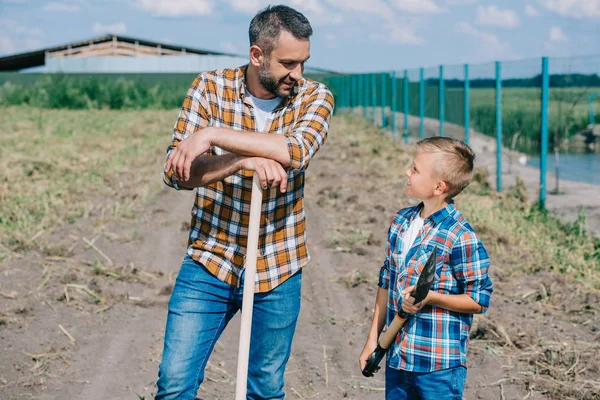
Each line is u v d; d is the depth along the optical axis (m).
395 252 3.05
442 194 2.96
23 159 13.08
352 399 4.43
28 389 4.47
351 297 6.28
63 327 5.47
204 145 2.72
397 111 21.33
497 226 8.34
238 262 3.03
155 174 12.93
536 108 11.94
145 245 7.96
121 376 4.68
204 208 3.05
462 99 14.87
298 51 2.85
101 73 44.28
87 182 11.52
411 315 2.94
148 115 30.48
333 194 10.65
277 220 3.04
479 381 4.60
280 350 3.14
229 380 4.68
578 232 8.23
